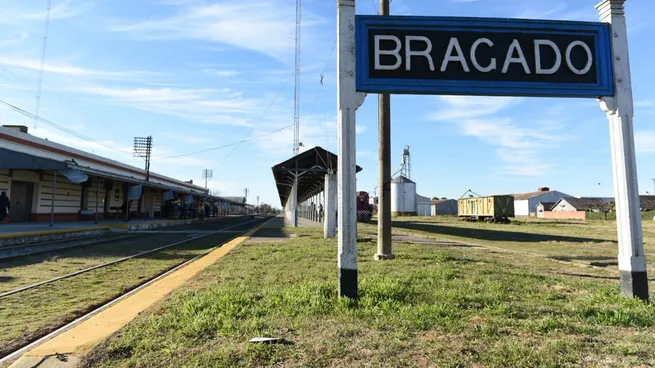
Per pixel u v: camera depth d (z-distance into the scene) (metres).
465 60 5.68
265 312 4.68
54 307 5.70
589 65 5.79
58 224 20.11
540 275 7.68
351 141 5.47
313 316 4.53
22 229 15.68
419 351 3.49
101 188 29.94
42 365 3.41
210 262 9.35
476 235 22.94
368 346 3.61
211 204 57.75
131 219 32.34
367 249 11.87
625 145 5.61
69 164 18.03
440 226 34.12
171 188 34.00
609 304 5.16
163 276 8.09
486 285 6.27
